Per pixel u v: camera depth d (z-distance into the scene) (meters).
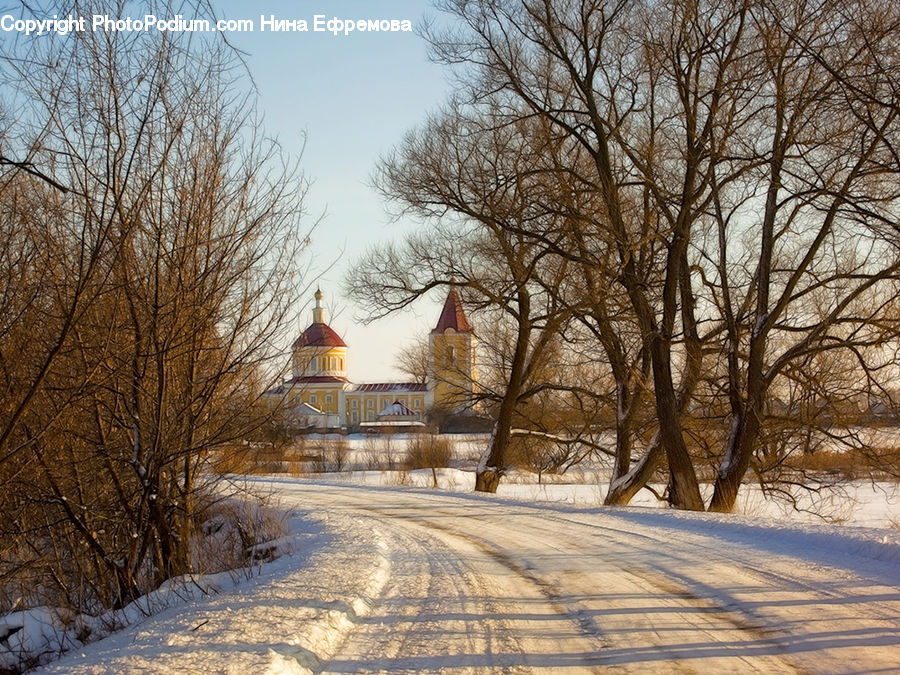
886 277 19.44
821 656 6.13
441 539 14.62
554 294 25.72
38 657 9.56
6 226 9.18
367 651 6.74
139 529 11.62
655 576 9.96
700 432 27.62
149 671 5.91
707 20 20.94
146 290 10.83
